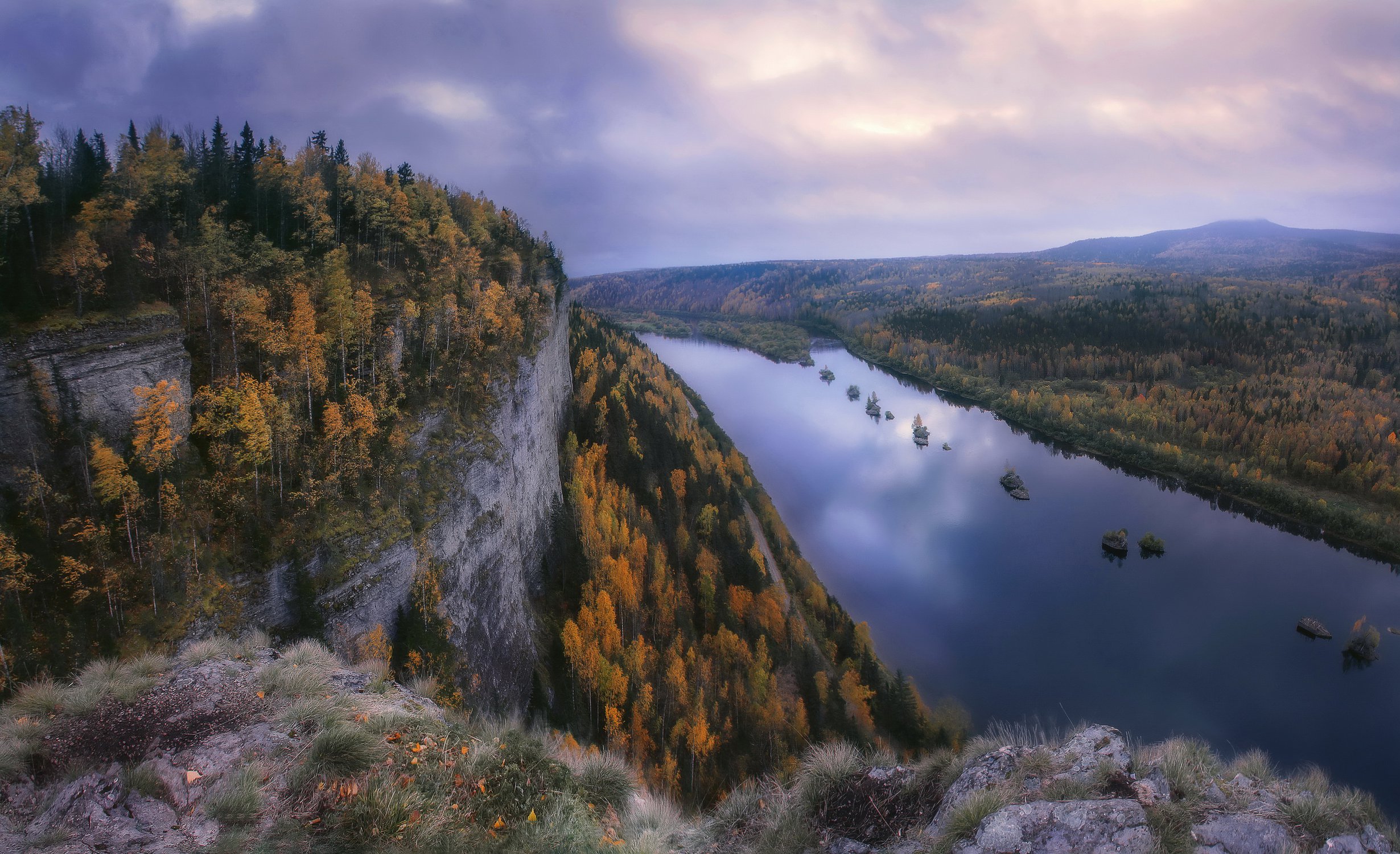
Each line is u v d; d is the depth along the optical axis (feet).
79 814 33.83
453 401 162.81
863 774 38.91
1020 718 247.09
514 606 172.45
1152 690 264.93
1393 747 237.04
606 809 43.86
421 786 38.22
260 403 109.50
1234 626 305.53
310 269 148.66
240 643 58.13
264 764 38.47
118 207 122.01
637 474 314.55
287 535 110.93
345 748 38.45
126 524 94.43
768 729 189.26
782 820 37.27
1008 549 379.35
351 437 126.62
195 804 35.65
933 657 282.56
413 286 178.91
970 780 34.58
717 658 219.00
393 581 124.26
